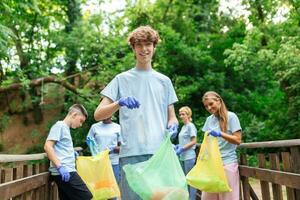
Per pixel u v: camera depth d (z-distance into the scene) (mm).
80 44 11352
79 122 3730
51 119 11492
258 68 9305
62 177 3373
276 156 2938
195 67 12148
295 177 2463
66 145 3520
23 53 11312
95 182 3607
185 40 12898
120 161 2045
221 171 3029
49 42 11734
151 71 2133
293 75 8039
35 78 11281
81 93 10398
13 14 8359
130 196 1982
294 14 8805
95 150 4719
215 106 3346
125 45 11258
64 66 11828
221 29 14109
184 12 13430
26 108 11648
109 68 10781
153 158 1851
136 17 12531
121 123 2047
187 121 4938
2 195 2406
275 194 2908
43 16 11422
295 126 9281
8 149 11203
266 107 11359
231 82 12406
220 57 12438
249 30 9648
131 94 2064
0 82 11141
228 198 3215
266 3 10023
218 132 3135
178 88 11258
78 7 12562
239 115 11195
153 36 2078
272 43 9531
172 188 1778
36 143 11359
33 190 3271
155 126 2031
